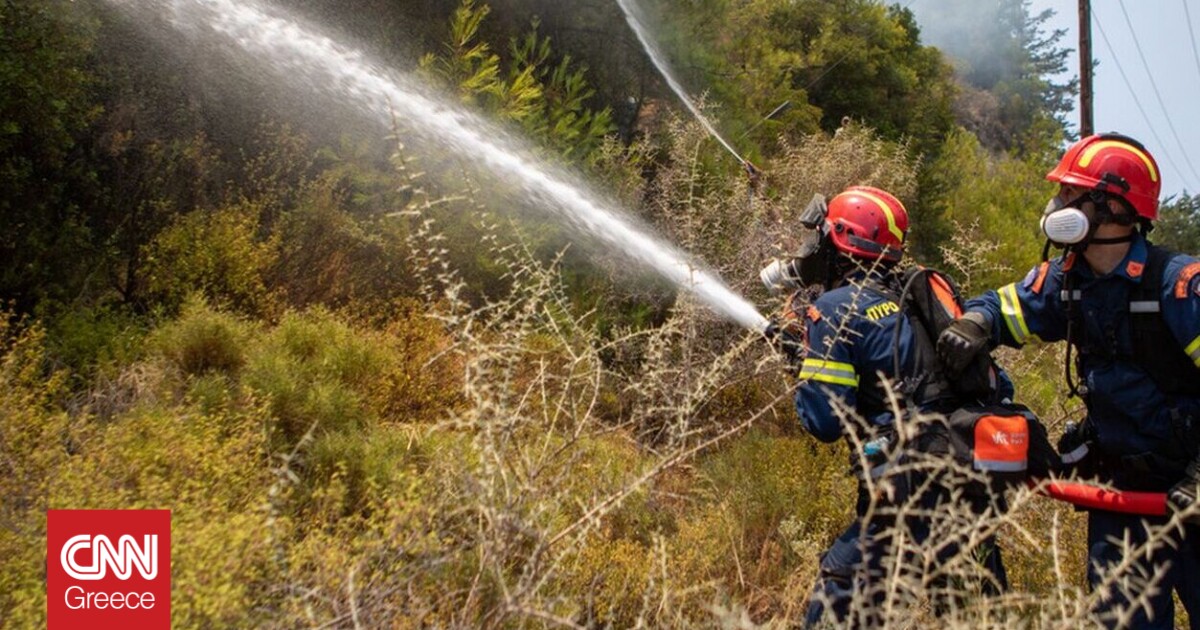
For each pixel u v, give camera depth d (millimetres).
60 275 4750
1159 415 2891
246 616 2363
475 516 2885
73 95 4797
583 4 7816
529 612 2314
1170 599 2959
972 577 2854
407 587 2602
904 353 3002
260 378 4109
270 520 2359
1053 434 4887
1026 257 13023
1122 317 2930
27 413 3305
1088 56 17328
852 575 2971
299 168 5945
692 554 3539
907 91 14734
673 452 2734
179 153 5508
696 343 5266
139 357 4324
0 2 4414
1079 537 3852
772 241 6051
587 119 7109
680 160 6758
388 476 3533
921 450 2867
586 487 3432
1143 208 2945
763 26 13047
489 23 7328
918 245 10992
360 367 4582
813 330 3107
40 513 2725
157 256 5078
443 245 5598
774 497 4281
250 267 5055
